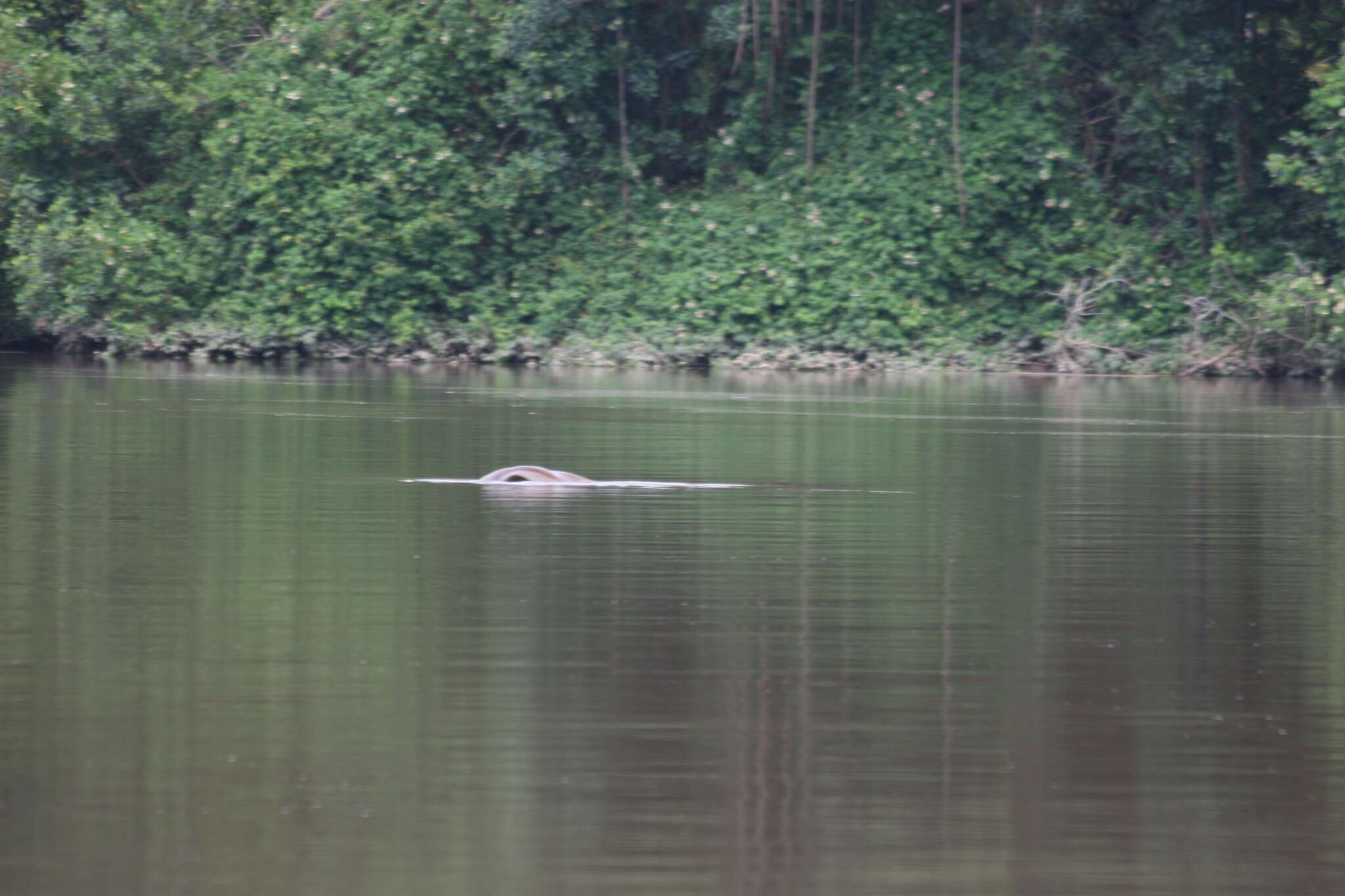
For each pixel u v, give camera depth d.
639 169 115.56
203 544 37.75
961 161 109.75
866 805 20.45
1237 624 30.22
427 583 33.41
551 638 28.53
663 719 23.81
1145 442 62.28
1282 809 20.48
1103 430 67.12
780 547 38.22
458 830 19.53
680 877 18.25
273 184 109.44
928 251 110.12
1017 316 110.25
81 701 24.39
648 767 21.77
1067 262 109.69
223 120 110.56
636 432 64.19
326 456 55.03
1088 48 115.50
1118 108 113.56
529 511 43.59
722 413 73.19
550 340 111.94
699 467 53.50
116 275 107.19
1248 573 35.31
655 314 112.19
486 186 112.25
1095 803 20.61
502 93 113.19
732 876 18.28
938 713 24.30
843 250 109.94
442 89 113.06
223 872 18.25
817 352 109.25
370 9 113.31
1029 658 27.55
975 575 34.91
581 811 20.14
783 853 18.94
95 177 114.12
